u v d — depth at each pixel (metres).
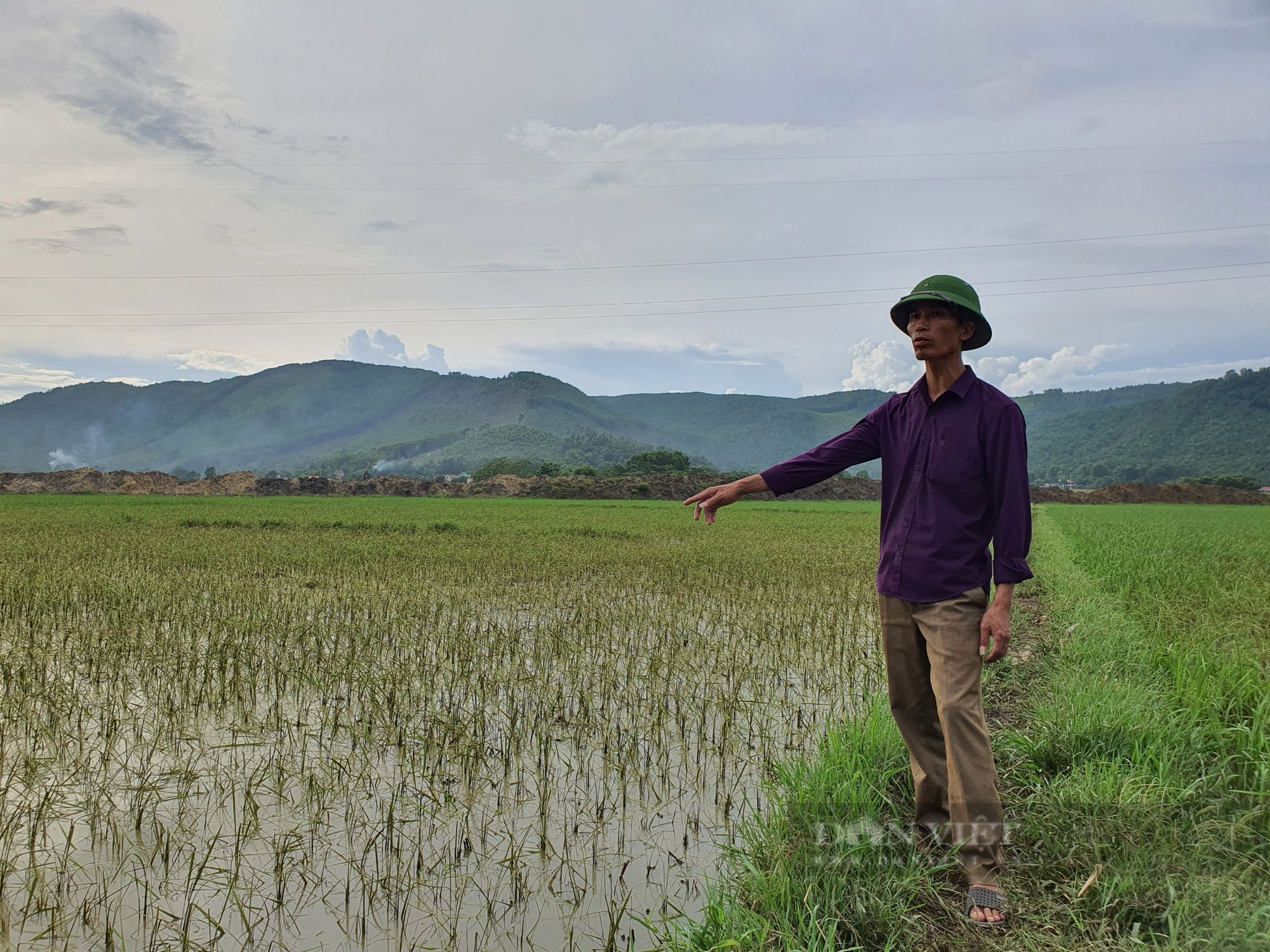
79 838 3.44
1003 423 2.59
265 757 4.32
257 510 28.42
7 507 28.38
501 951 2.65
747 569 11.88
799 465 3.08
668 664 6.01
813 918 2.34
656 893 3.01
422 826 3.57
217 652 6.30
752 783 4.00
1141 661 5.40
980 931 2.42
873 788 3.30
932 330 2.67
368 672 5.62
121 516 23.00
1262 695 4.14
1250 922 2.17
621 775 4.04
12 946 2.67
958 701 2.57
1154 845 2.74
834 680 5.86
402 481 57.25
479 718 4.84
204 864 2.99
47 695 5.10
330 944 2.70
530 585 10.28
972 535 2.67
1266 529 24.30
